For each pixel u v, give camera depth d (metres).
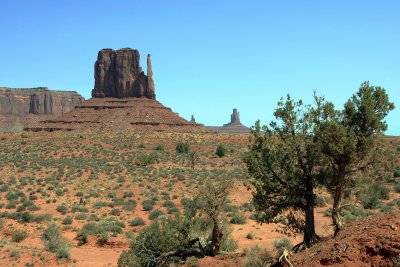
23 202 46.06
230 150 100.25
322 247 15.98
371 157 18.16
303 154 19.34
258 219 20.64
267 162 19.67
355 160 17.92
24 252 27.50
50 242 30.47
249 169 20.14
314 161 19.00
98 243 33.66
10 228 36.47
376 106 18.23
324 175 19.31
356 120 17.91
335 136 17.50
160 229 25.55
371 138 17.42
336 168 19.36
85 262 28.38
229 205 43.25
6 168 67.75
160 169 71.19
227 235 24.97
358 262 13.28
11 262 25.88
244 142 115.19
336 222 17.95
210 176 62.56
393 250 12.75
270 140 19.72
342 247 14.25
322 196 42.38
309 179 19.45
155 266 23.64
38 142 107.75
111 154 91.94
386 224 14.34
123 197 51.62
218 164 80.75
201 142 117.62
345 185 19.28
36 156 84.62
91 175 63.44
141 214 43.41
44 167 70.56
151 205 45.75
